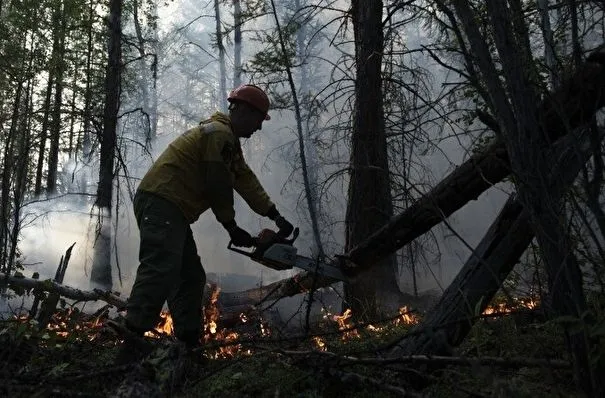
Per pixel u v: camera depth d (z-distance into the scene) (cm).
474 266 271
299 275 436
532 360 220
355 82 619
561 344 263
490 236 273
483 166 275
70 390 229
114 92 1102
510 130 205
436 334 247
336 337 386
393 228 322
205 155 313
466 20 211
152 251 302
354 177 598
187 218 316
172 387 242
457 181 288
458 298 266
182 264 334
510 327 302
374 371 260
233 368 297
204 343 371
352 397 243
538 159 201
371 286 543
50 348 316
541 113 206
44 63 1331
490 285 266
